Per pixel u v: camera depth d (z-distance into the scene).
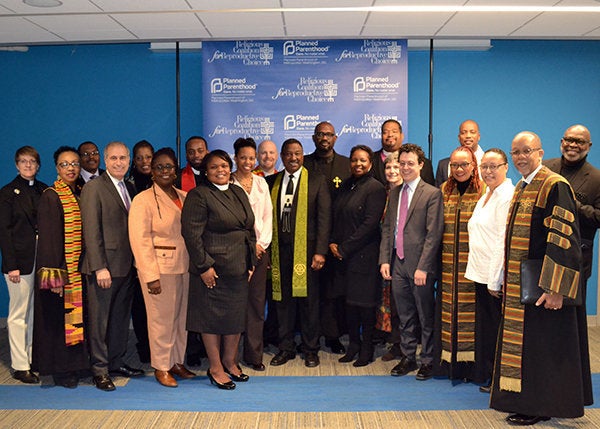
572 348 3.26
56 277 3.82
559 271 3.12
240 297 3.90
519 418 3.37
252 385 4.01
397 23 5.21
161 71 5.92
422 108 5.94
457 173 3.90
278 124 5.80
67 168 3.96
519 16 5.00
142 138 5.96
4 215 4.14
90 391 3.92
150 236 3.89
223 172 3.79
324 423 3.37
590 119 5.95
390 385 4.01
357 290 4.31
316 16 4.95
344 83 5.77
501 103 5.93
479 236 3.72
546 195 3.26
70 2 4.48
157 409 3.59
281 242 4.39
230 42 5.76
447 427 3.31
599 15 4.99
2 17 4.91
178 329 4.16
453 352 3.99
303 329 4.47
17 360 4.17
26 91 5.93
